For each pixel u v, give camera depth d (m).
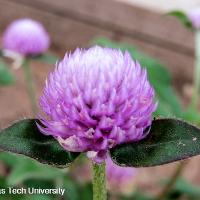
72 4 0.54
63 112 0.14
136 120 0.14
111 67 0.14
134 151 0.14
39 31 0.32
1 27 0.57
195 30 0.28
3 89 0.45
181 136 0.14
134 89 0.14
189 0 0.55
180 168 0.27
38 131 0.15
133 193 0.30
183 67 0.51
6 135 0.15
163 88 0.28
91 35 0.54
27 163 0.24
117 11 0.53
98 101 0.14
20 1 0.56
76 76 0.14
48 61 0.33
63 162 0.15
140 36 0.53
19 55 0.32
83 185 0.28
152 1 0.54
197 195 0.30
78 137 0.14
